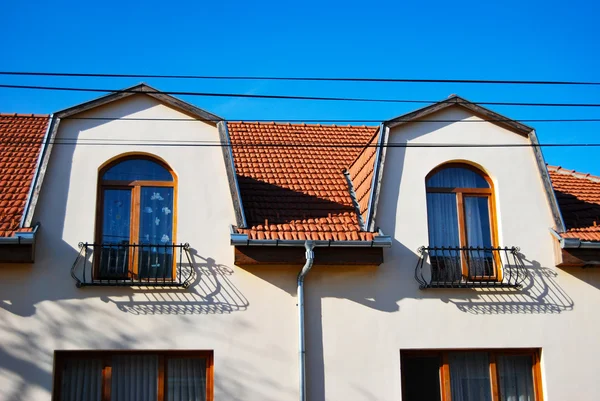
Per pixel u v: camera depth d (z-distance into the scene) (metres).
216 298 12.04
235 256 11.98
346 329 12.23
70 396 11.62
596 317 12.92
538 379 12.69
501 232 13.08
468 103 13.52
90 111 12.60
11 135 14.31
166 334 11.78
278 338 12.03
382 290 12.48
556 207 13.23
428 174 13.31
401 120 13.23
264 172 14.05
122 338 11.66
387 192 12.91
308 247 11.96
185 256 12.12
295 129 16.72
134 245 11.95
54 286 11.71
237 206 12.34
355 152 15.48
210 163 12.64
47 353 11.45
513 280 12.84
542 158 13.47
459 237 13.15
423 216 12.91
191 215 12.34
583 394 12.57
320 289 12.34
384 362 12.19
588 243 12.76
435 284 12.55
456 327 12.52
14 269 11.69
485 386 12.62
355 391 12.02
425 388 12.46
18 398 11.25
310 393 11.91
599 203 14.79
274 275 12.28
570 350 12.71
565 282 12.99
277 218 12.68
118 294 11.83
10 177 12.70
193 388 11.89
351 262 12.27
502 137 13.52
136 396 11.77
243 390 11.75
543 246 13.11
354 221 12.83
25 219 11.69
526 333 12.66
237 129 16.31
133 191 12.54
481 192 13.41
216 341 11.88
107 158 12.43
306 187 13.75
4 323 11.48
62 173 12.22
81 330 11.61
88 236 12.02
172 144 12.65
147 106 12.77
